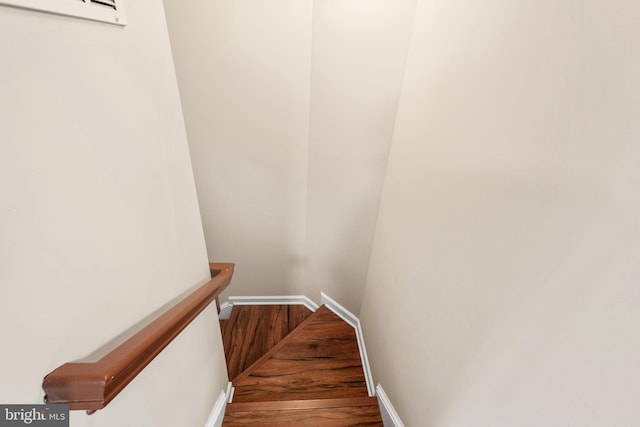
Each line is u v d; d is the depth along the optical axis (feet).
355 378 5.88
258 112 6.70
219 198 7.63
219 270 3.99
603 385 1.43
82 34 1.58
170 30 5.75
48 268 1.47
